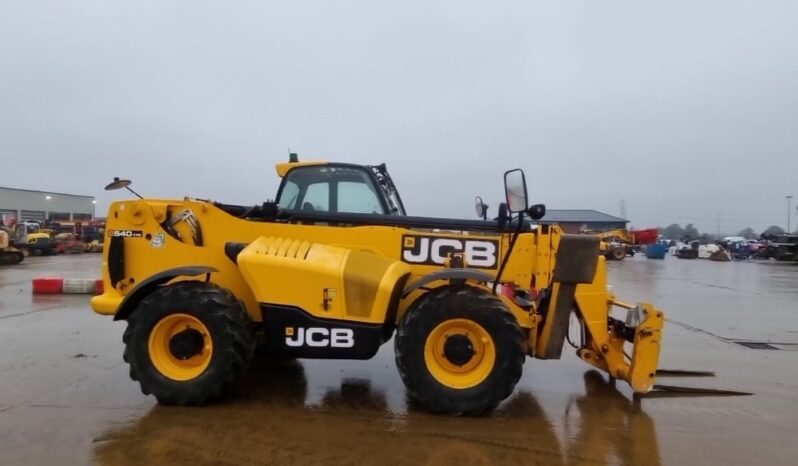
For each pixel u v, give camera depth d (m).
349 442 3.33
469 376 3.83
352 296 3.91
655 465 3.12
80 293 10.13
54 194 53.78
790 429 3.71
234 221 4.47
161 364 3.90
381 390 4.38
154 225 4.46
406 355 3.78
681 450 3.33
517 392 4.43
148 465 2.99
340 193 4.96
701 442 3.46
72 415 3.74
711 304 10.53
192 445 3.25
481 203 4.86
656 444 3.41
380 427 3.58
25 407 3.90
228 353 3.82
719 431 3.65
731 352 6.16
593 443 3.40
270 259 3.94
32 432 3.44
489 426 3.65
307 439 3.36
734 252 34.28
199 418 3.69
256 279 3.93
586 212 45.97
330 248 4.21
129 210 4.46
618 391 4.50
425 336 3.78
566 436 3.51
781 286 14.46
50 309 8.30
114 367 4.99
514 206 4.04
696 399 4.34
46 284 10.17
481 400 3.75
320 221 4.52
